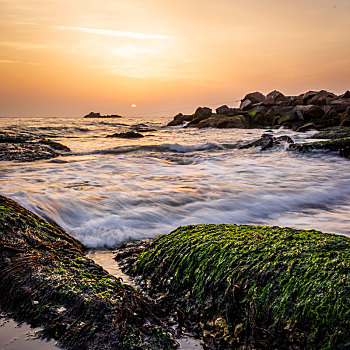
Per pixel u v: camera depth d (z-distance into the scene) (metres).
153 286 3.55
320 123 34.34
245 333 2.67
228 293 2.94
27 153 13.91
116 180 9.30
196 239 3.75
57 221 5.66
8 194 6.46
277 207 7.13
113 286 3.22
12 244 3.81
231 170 11.55
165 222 6.08
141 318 2.84
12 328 2.81
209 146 21.06
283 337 2.49
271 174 10.66
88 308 2.84
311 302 2.50
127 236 5.33
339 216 6.59
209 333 2.81
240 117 41.34
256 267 2.99
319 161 13.13
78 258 3.82
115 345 2.55
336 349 2.24
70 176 9.84
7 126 40.78
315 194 8.06
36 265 3.45
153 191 7.79
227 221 6.30
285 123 36.38
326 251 3.00
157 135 32.88
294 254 3.01
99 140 26.86
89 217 5.96
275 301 2.67
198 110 49.84
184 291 3.29
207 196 7.57
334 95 44.59
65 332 2.69
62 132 35.53
